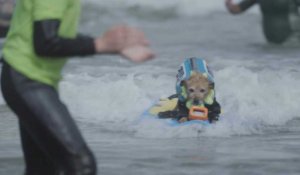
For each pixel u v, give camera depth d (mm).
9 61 14859
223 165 21266
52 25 14172
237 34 58781
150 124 27203
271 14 52188
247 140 25281
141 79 35625
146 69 40062
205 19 68938
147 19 70750
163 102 28953
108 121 29188
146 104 31516
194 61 28188
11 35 14984
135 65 41469
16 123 28469
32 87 14727
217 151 23359
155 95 33094
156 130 26594
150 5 74125
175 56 46094
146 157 22422
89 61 42562
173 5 73375
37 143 15234
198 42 54000
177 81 27938
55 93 14969
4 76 15008
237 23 65375
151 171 20531
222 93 32531
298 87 33719
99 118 29688
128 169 20797
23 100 14680
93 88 33562
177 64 42281
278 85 33781
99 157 22438
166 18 70875
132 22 69062
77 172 14500
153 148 23922
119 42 13539
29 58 14742
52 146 14641
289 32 52125
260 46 51594
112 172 20422
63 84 34531
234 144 24531
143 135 26250
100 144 24641
